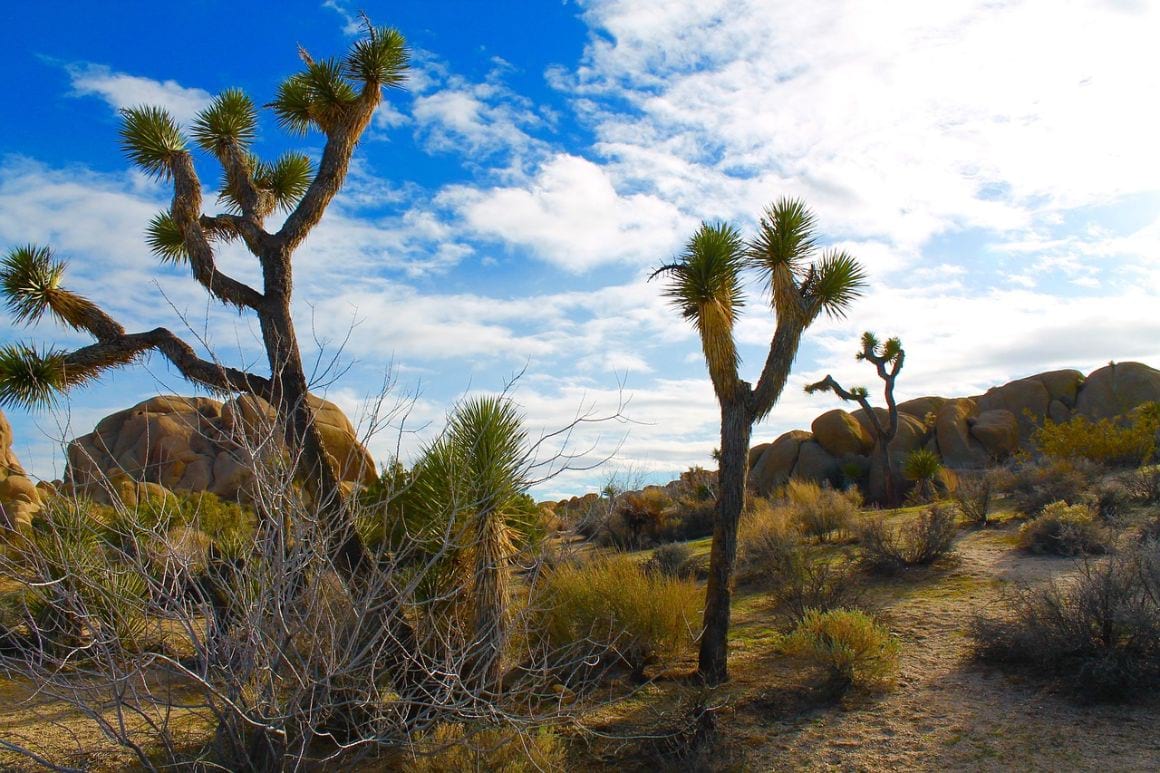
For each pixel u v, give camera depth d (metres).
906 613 9.69
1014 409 37.75
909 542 12.74
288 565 4.53
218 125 8.88
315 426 7.17
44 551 4.54
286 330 7.56
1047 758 5.51
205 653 4.43
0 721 7.39
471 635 6.76
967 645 8.16
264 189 9.61
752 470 40.62
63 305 7.75
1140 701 6.24
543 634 7.71
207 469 20.33
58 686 4.66
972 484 18.09
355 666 4.90
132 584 4.98
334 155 8.47
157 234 9.34
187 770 5.51
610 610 8.27
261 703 4.48
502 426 7.27
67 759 6.30
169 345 7.66
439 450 7.35
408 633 6.33
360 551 6.59
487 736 5.71
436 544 6.97
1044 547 11.97
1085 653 6.77
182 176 8.20
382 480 7.36
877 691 7.20
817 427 38.97
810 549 14.54
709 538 19.75
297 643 4.88
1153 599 6.81
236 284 7.75
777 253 8.21
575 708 6.01
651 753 6.27
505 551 7.19
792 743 6.29
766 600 11.30
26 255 7.76
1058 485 15.98
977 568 11.57
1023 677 7.09
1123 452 23.36
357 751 6.11
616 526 20.31
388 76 8.91
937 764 5.64
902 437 36.62
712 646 7.81
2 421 16.27
